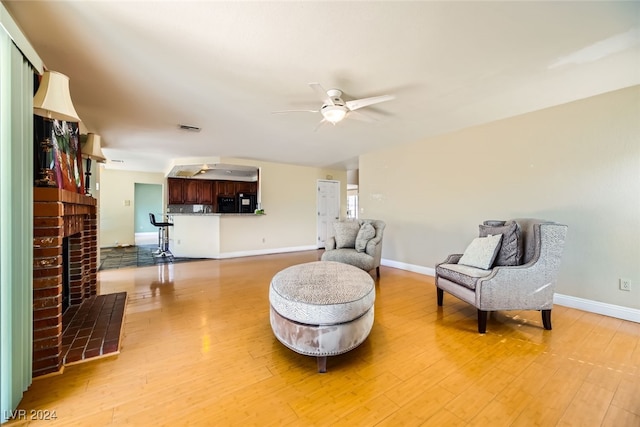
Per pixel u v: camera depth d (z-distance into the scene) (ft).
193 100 8.93
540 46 6.08
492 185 11.37
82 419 4.32
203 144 14.93
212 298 10.28
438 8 4.89
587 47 6.11
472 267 8.61
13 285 4.39
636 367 5.80
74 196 6.91
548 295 7.56
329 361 6.09
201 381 5.33
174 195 25.08
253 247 20.22
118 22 5.19
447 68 6.99
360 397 4.91
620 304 8.37
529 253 8.01
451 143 12.89
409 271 14.78
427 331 7.56
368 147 15.85
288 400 4.82
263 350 6.54
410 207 14.90
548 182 9.78
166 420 4.33
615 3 4.78
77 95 8.48
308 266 8.72
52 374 5.44
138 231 30.89
